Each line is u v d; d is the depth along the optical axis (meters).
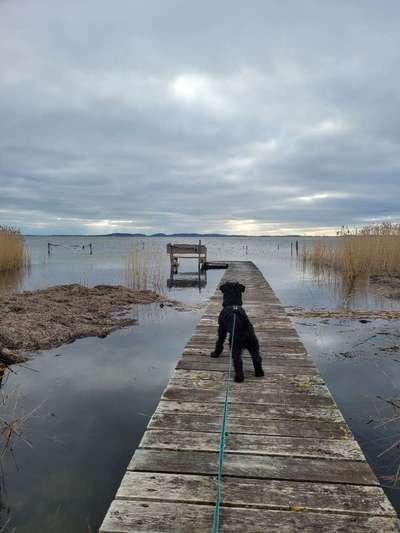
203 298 12.92
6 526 2.80
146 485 2.77
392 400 4.88
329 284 15.45
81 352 6.84
